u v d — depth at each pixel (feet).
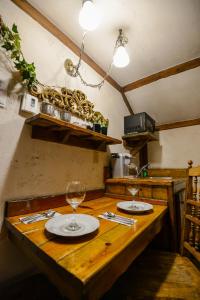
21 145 3.89
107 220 3.20
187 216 3.94
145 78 7.58
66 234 2.30
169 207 4.61
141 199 5.11
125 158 6.57
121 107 8.30
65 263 1.77
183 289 2.82
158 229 3.74
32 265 3.90
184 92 7.41
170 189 4.66
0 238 3.38
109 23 4.96
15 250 3.62
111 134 7.34
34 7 4.48
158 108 8.46
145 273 3.22
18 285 3.55
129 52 6.11
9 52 3.78
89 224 2.72
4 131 3.61
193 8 4.47
